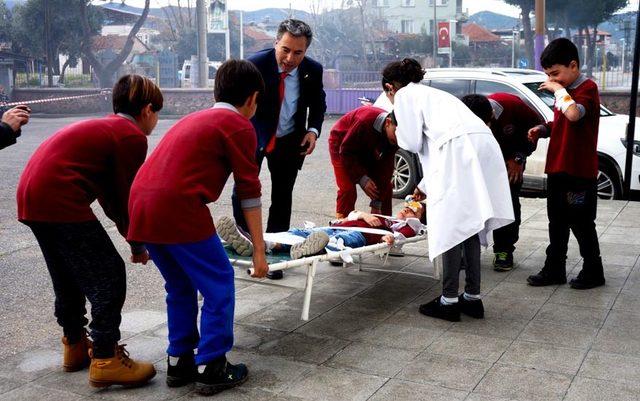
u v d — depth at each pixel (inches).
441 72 435.5
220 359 147.7
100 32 1883.6
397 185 422.6
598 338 175.5
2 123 142.8
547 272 221.3
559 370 156.4
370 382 151.6
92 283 147.6
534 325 185.3
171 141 144.6
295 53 219.1
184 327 152.1
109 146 146.2
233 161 145.4
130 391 150.7
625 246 269.9
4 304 218.1
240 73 147.9
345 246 196.2
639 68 364.2
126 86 150.7
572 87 211.0
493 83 414.6
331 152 237.0
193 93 1171.9
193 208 142.5
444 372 156.2
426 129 187.9
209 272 145.3
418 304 204.2
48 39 1573.6
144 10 1675.7
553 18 2025.1
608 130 393.7
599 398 142.7
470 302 191.2
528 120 235.0
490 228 189.3
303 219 350.9
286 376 155.2
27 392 150.5
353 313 196.7
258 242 151.0
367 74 1456.7
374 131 223.9
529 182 401.4
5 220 341.1
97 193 149.6
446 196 181.5
